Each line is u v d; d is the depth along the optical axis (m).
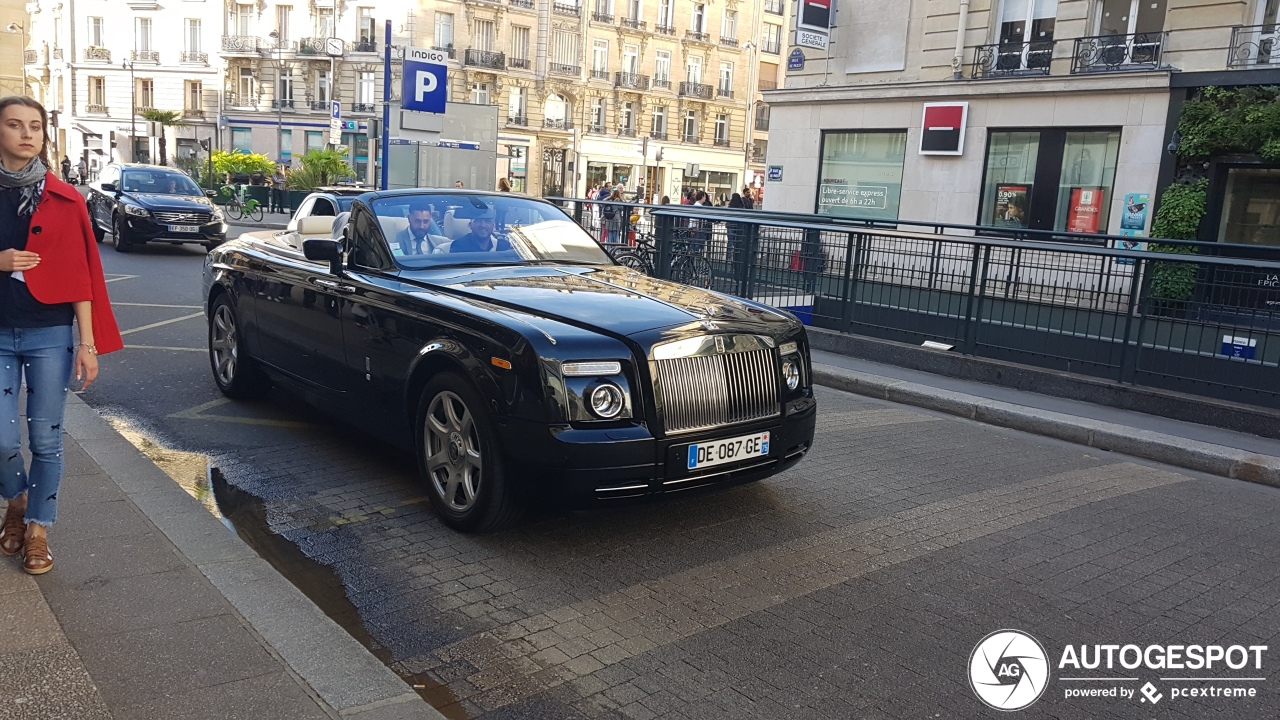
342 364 5.38
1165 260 7.97
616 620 3.70
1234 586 4.36
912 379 9.04
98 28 59.75
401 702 2.90
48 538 3.92
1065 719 3.11
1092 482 6.12
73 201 3.42
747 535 4.69
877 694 3.21
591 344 4.12
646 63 60.88
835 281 10.58
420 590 3.92
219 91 56.69
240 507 4.80
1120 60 15.89
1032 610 3.97
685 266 12.44
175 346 8.77
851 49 19.81
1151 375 8.17
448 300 4.63
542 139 57.09
